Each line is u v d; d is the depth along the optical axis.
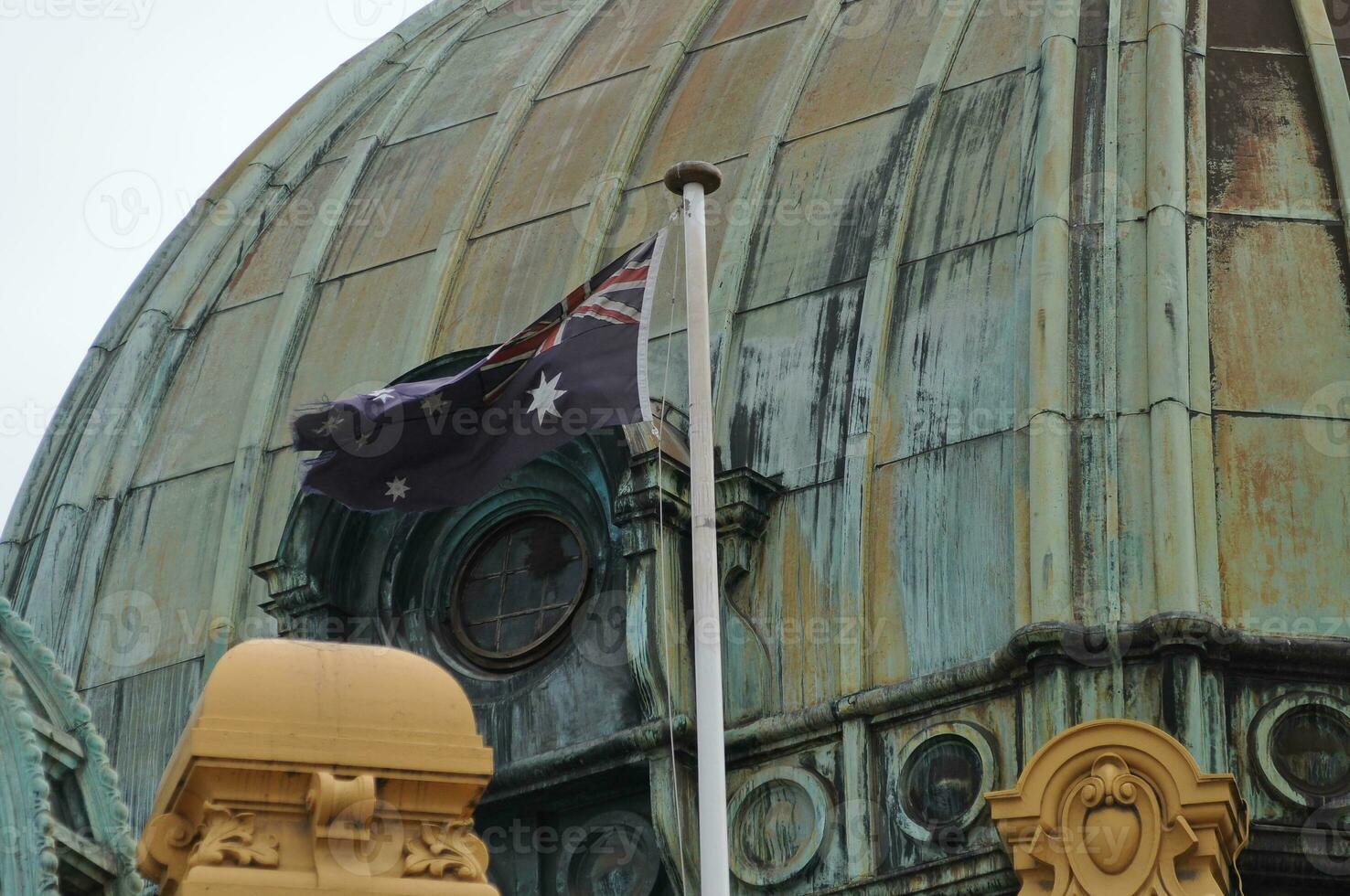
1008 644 46.94
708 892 38.78
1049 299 50.16
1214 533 47.94
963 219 52.84
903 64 57.38
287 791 32.38
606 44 64.19
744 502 50.12
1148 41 54.59
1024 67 55.34
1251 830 45.41
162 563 58.22
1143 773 42.78
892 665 48.44
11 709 32.34
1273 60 55.00
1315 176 52.81
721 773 39.69
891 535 49.44
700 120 58.94
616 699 50.28
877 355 51.50
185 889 31.48
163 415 61.22
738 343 53.06
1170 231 50.97
